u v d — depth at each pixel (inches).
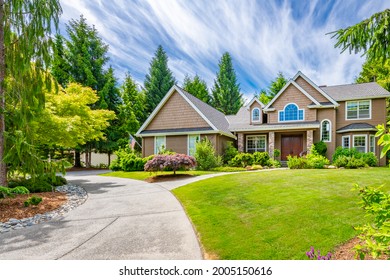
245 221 182.5
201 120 696.4
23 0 249.1
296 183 302.7
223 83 1635.1
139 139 1330.0
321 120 692.7
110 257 137.0
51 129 361.7
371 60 181.5
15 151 256.7
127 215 225.0
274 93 1488.7
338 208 190.1
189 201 268.8
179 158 480.4
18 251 147.7
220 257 130.3
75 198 312.0
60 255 141.1
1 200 265.4
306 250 126.7
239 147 749.3
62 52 1000.9
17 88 268.8
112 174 630.5
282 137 741.9
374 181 297.3
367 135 645.9
